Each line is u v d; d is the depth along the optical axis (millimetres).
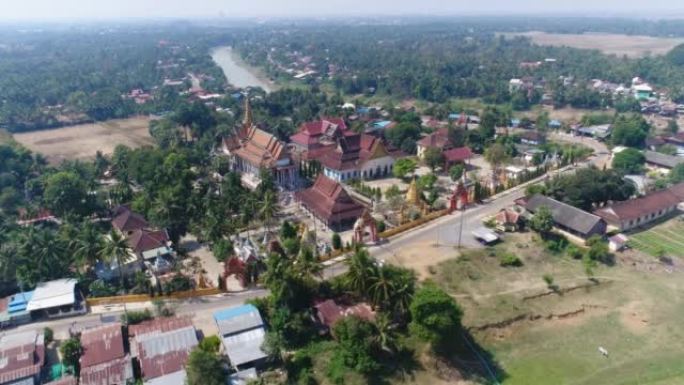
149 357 91375
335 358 95125
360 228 139625
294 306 106375
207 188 170250
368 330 95312
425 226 153875
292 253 129500
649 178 192625
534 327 109875
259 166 187125
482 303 115062
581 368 98938
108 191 173625
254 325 99438
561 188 162875
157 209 144875
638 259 135250
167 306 113500
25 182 188750
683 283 125500
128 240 131125
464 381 94938
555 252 137500
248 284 122938
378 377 93000
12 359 91438
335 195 154875
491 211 164250
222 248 129500
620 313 114812
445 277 124688
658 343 105500
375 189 177500
